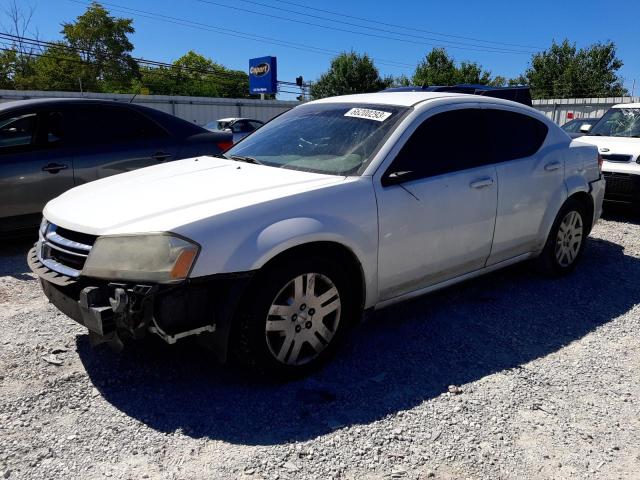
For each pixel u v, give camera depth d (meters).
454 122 3.93
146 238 2.67
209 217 2.76
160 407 2.85
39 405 2.85
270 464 2.42
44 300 4.38
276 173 3.44
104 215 2.93
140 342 3.56
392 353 3.49
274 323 2.95
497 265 4.30
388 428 2.70
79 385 3.06
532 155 4.44
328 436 2.63
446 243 3.74
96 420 2.73
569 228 4.90
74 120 5.93
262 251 2.79
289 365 3.06
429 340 3.70
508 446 2.59
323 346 3.21
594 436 2.68
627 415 2.86
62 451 2.49
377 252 3.33
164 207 2.91
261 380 3.11
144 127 6.36
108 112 6.16
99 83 48.06
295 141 3.92
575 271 5.21
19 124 5.61
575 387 3.12
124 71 50.16
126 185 3.43
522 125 4.48
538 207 4.46
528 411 2.88
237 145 4.36
